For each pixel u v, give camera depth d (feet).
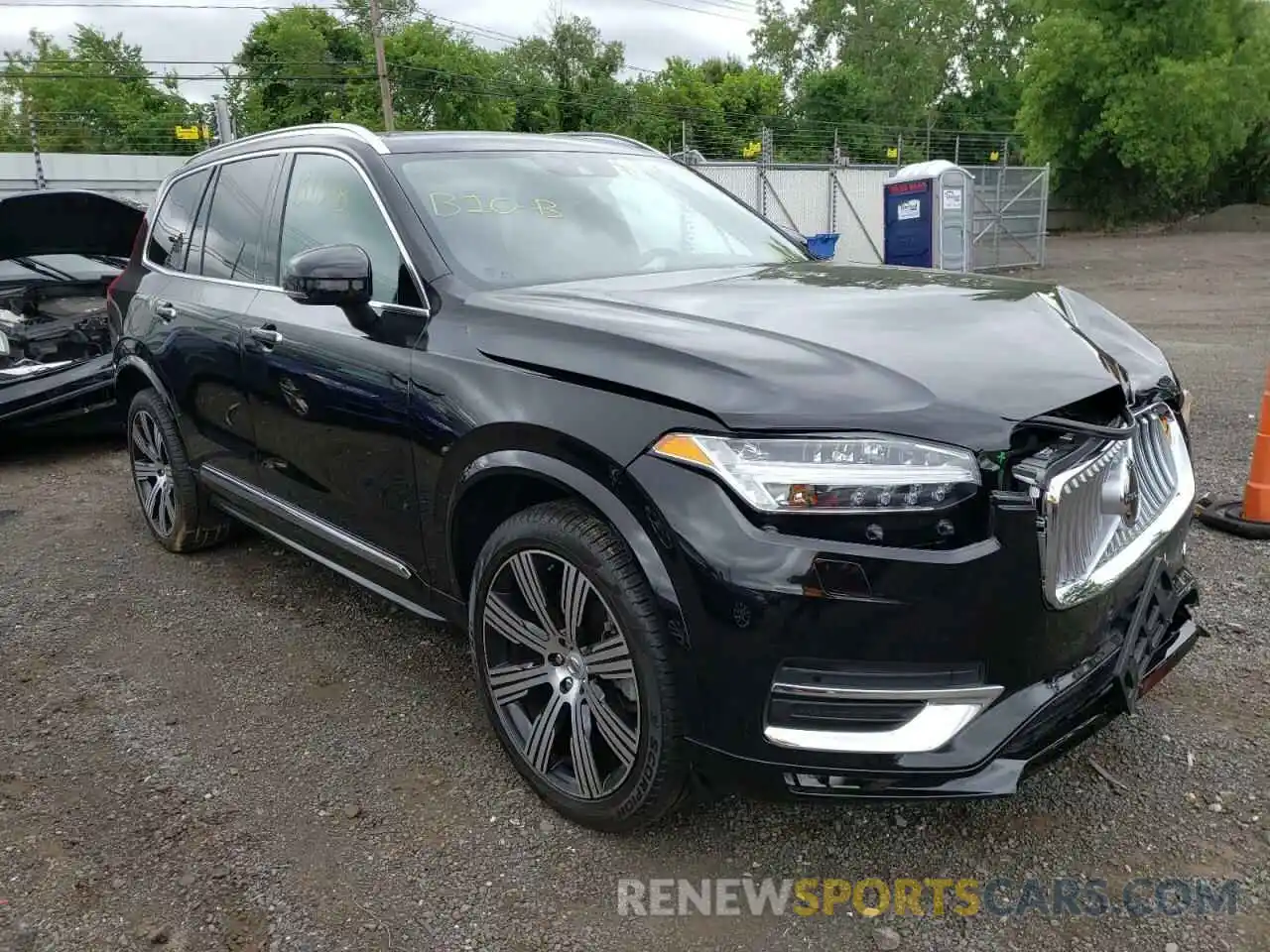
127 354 16.15
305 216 12.35
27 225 23.62
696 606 7.54
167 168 75.66
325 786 9.96
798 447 7.27
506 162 12.29
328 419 11.19
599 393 8.23
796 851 8.80
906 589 7.13
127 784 10.09
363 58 148.66
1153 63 117.08
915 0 227.40
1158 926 7.73
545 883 8.50
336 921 8.09
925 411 7.32
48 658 13.01
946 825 9.04
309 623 13.87
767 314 9.00
